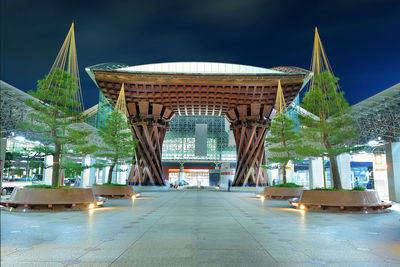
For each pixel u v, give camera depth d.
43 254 6.60
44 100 18.61
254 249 7.20
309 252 6.92
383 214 15.35
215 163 94.75
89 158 45.22
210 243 7.86
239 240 8.28
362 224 11.56
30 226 10.58
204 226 10.86
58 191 16.17
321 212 16.05
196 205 20.56
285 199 27.62
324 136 19.08
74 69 20.14
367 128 37.44
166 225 11.05
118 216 13.80
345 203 16.19
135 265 5.82
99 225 10.92
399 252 6.94
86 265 5.80
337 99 19.23
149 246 7.47
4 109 32.06
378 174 32.31
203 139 68.69
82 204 16.80
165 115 47.28
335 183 18.34
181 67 51.03
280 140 29.47
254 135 46.31
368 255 6.66
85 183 44.78
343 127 19.52
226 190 51.09
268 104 45.28
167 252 6.86
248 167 47.25
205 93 43.41
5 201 15.96
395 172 24.42
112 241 8.05
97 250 7.01
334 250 7.12
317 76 20.22
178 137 96.56
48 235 8.88
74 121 19.45
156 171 47.19
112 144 29.84
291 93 43.00
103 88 41.78
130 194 27.88
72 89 19.12
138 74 39.91
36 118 17.95
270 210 17.20
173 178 96.44
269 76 40.25
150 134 45.69
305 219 13.09
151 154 46.84
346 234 9.29
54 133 18.56
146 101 44.34
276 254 6.73
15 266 5.70
